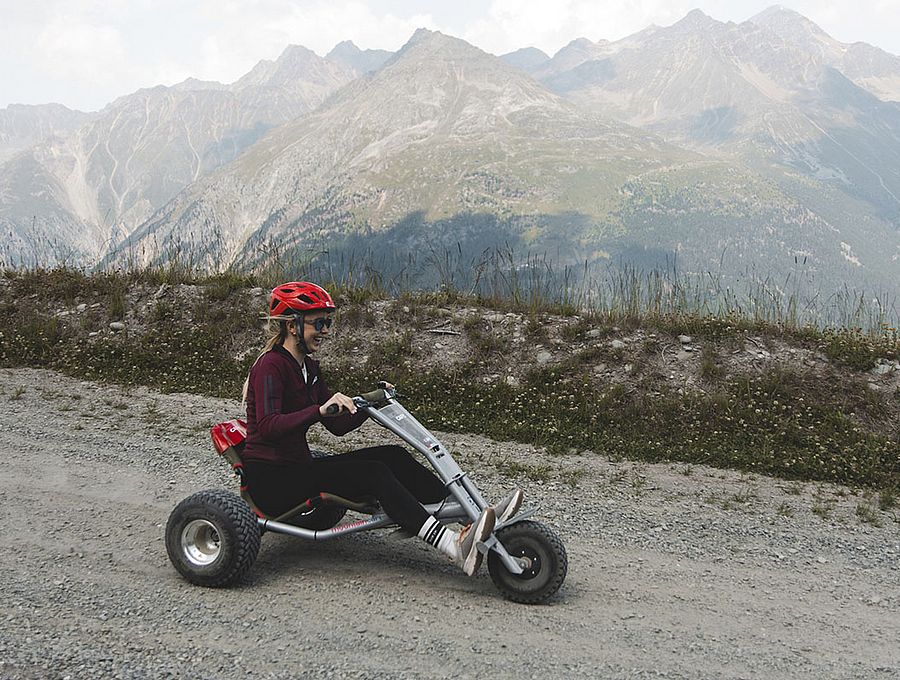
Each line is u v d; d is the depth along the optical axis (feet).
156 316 38.27
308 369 15.23
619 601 14.67
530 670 11.71
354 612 13.50
